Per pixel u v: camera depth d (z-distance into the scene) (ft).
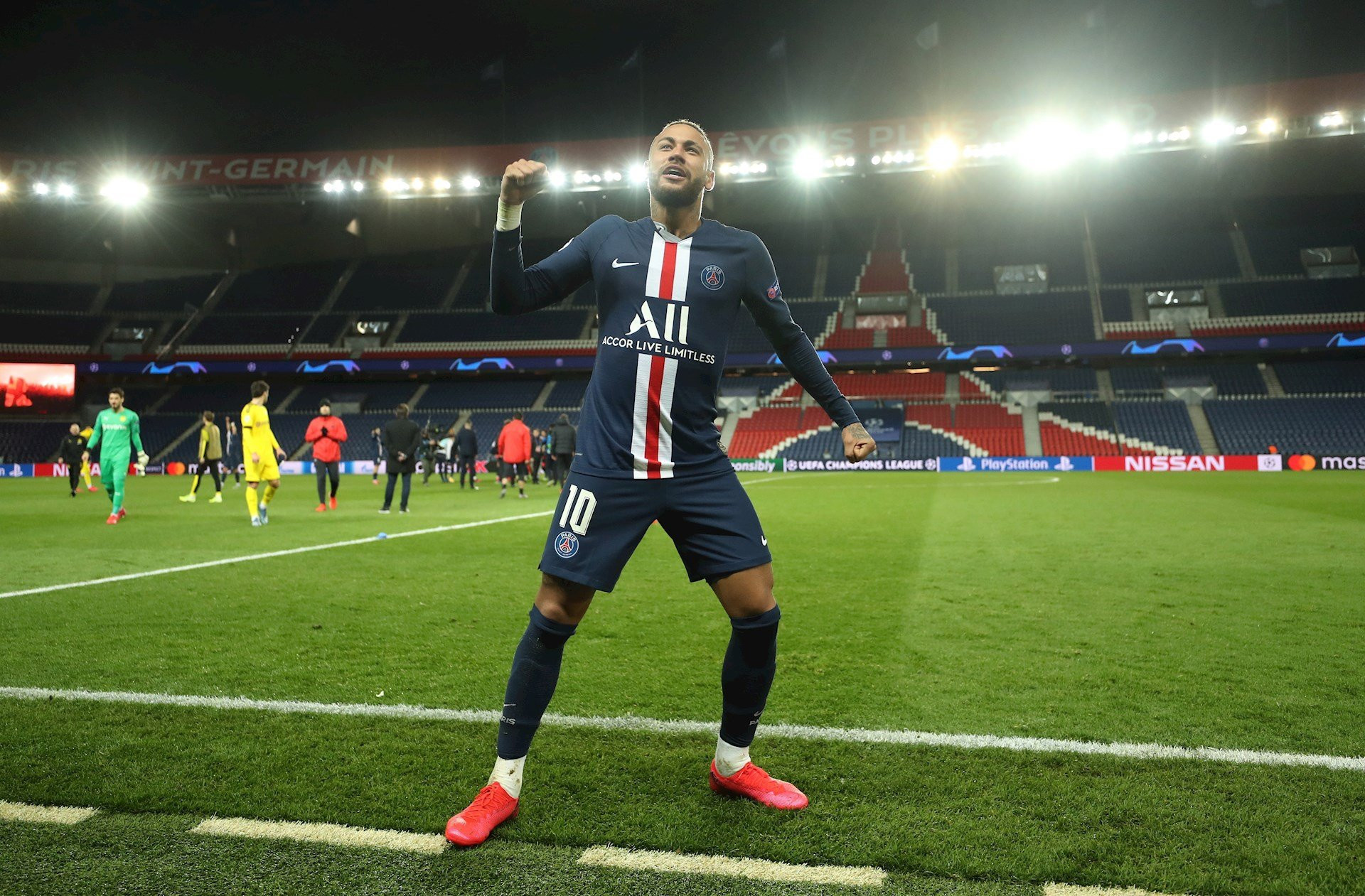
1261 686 10.52
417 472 96.02
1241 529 28.94
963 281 119.65
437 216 127.24
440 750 8.31
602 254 7.07
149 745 8.40
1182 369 106.11
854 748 8.35
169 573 20.12
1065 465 92.89
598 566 6.77
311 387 124.98
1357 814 6.75
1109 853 6.11
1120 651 12.39
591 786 7.48
